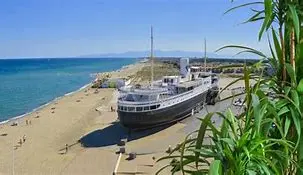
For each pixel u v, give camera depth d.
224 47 3.40
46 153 33.25
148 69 154.38
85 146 35.69
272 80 3.23
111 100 66.44
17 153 33.28
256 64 3.31
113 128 42.97
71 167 29.05
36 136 40.06
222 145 2.82
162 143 35.69
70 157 31.92
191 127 41.31
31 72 175.38
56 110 58.12
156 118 40.28
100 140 37.81
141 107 39.25
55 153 33.31
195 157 3.02
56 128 44.25
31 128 44.47
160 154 31.81
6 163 30.20
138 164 29.16
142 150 33.50
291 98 3.03
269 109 2.88
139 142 36.56
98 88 89.00
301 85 3.05
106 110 56.00
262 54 3.33
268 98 2.94
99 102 65.19
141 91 41.88
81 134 40.72
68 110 57.81
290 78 3.19
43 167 29.17
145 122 39.72
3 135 40.78
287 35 3.25
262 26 2.98
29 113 57.72
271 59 3.31
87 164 29.78
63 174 27.47
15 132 42.41
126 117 39.44
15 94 88.56
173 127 41.69
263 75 3.31
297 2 3.12
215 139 2.94
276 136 3.16
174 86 46.81
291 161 2.95
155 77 116.94
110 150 33.91
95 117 50.69
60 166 29.38
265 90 3.16
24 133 41.66
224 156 2.78
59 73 166.50
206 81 50.84
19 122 48.94
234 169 2.70
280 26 3.22
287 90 3.04
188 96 45.16
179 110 43.34
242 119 3.14
